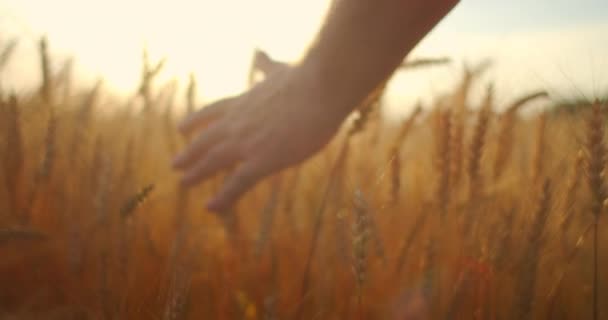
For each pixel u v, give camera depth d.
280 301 0.93
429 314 0.81
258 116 0.88
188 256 0.86
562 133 0.88
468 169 0.87
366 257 0.73
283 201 1.04
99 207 0.92
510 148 0.92
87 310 0.88
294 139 0.85
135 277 0.91
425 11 0.78
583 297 0.87
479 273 0.80
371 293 0.92
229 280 0.94
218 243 1.03
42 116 1.11
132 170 1.04
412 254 0.92
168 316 0.74
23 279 0.95
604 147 0.73
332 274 0.95
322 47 0.82
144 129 1.19
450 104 0.98
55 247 0.96
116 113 1.24
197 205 1.13
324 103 0.84
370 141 1.09
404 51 0.81
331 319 0.92
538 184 0.84
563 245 0.84
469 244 0.84
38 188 1.03
